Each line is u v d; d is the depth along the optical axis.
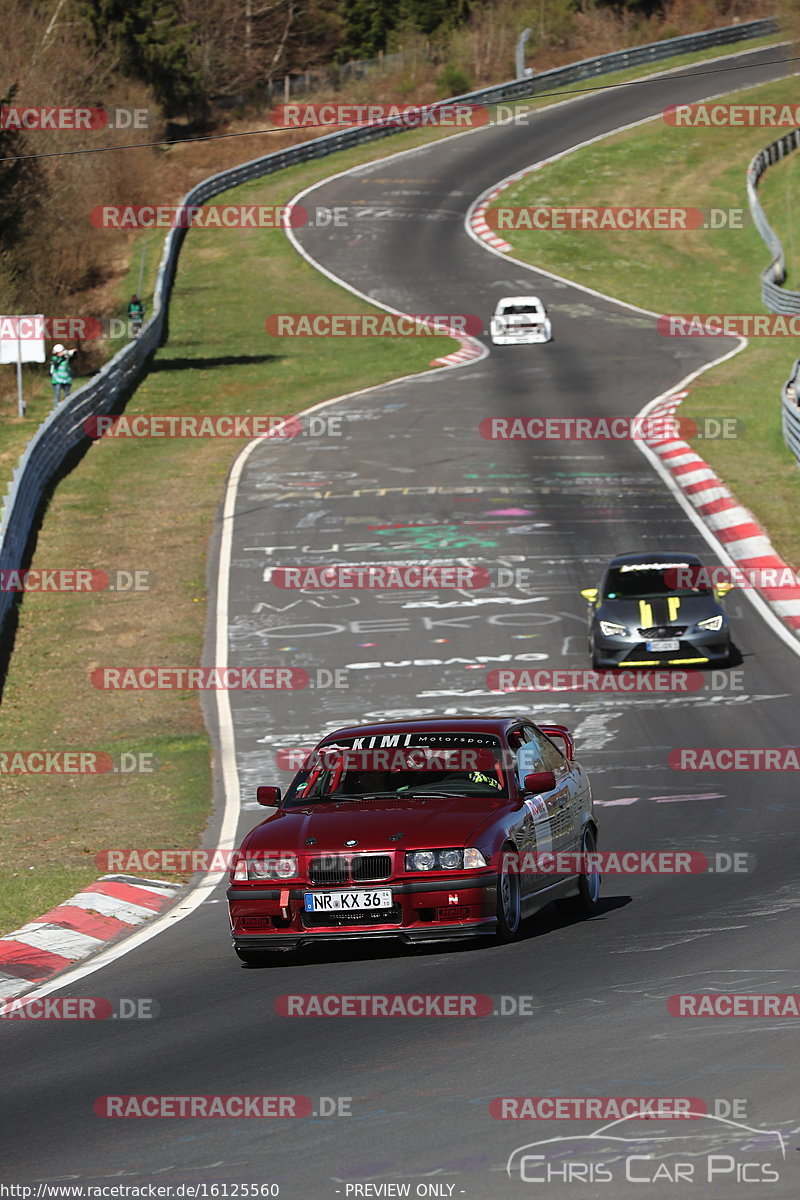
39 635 100.38
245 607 104.31
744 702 78.50
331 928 39.25
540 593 103.69
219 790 68.94
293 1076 29.45
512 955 39.06
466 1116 26.06
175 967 41.44
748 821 56.25
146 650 96.06
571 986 34.94
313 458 147.25
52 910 49.69
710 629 85.38
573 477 135.00
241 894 39.84
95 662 94.25
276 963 41.25
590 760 69.81
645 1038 30.02
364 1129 25.83
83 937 46.34
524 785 42.66
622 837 55.44
